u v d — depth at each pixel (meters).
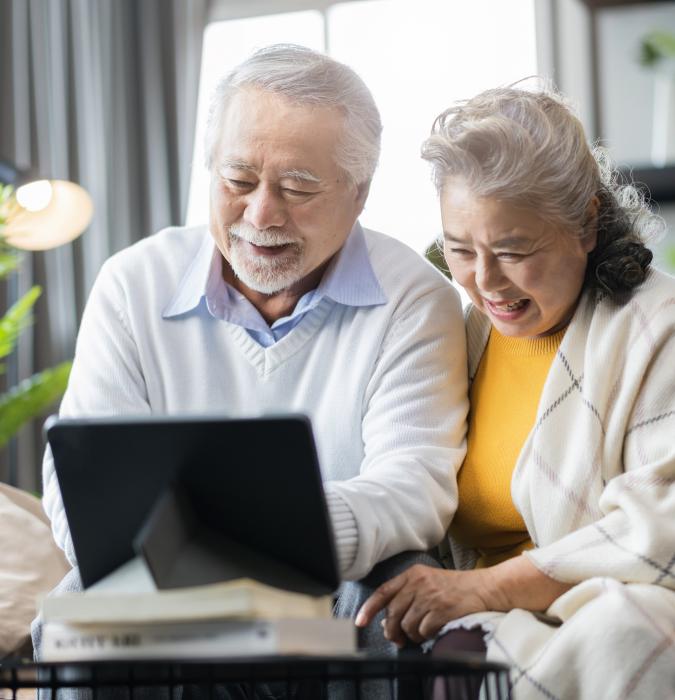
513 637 1.50
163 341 2.00
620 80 5.12
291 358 1.98
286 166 1.86
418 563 1.68
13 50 5.41
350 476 1.93
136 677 1.37
